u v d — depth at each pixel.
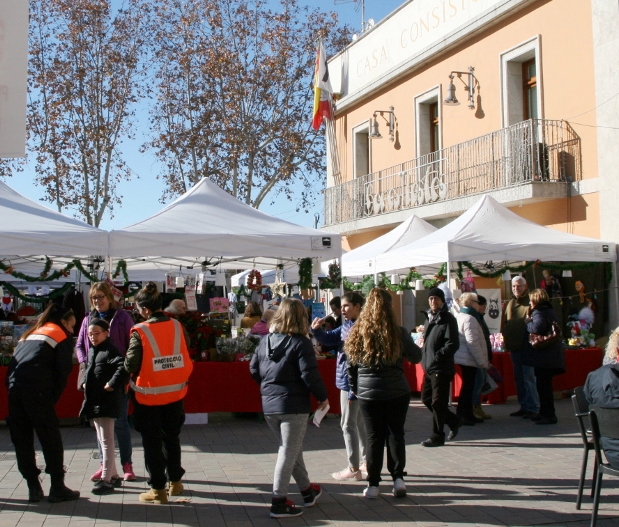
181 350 6.21
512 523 5.56
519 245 11.73
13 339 9.94
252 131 27.03
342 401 6.95
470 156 16.44
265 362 5.84
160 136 26.83
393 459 6.28
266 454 8.09
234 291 14.75
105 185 26.67
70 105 25.80
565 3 14.28
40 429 6.06
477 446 8.44
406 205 18.70
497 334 12.06
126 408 6.86
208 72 26.23
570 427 9.59
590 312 12.80
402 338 6.21
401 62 19.44
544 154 14.53
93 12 25.70
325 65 23.25
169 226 10.23
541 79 14.90
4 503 6.13
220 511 5.92
